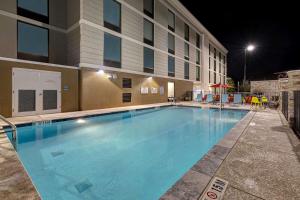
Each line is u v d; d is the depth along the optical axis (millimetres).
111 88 13172
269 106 13297
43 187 3318
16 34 10469
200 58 28141
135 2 15586
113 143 6129
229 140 4438
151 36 17875
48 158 4734
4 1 9992
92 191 3176
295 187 2311
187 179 2490
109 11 13273
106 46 13062
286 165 2971
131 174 3852
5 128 6535
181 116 11703
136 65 15672
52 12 12227
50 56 12156
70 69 10805
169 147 5773
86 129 7906
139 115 11961
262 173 2689
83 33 11422
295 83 5605
